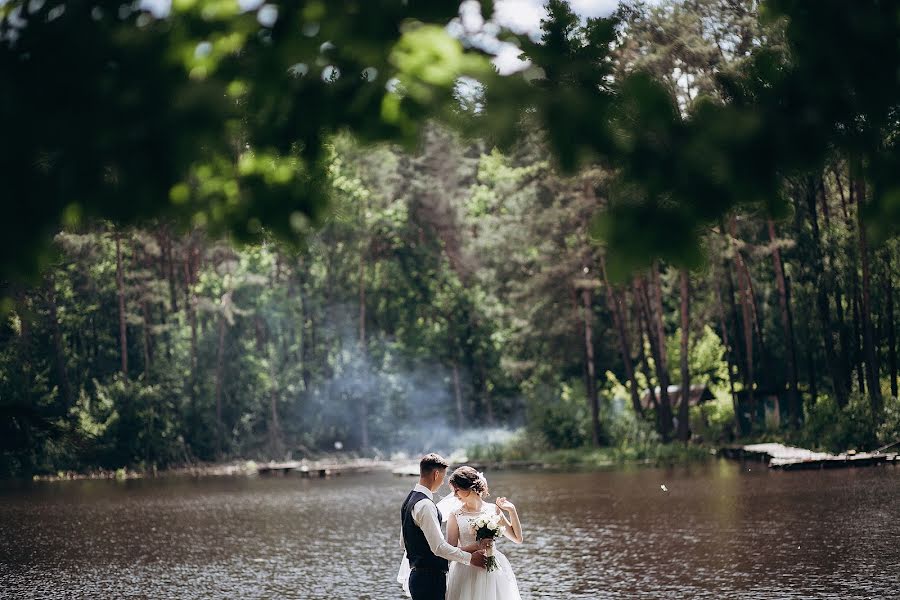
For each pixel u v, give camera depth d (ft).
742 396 215.31
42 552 77.97
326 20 5.71
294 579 60.70
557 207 192.03
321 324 256.93
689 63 138.31
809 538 66.74
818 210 192.54
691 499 96.84
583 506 96.37
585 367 228.02
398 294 264.52
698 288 231.09
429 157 265.75
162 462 216.33
